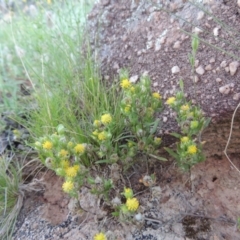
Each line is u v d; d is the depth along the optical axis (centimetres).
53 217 32
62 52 43
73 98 38
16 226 33
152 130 29
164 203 31
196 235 29
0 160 36
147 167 32
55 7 55
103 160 30
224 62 30
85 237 30
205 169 32
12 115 41
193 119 27
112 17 40
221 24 30
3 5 61
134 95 28
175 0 35
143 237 29
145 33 37
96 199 31
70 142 28
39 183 35
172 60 33
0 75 46
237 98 29
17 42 50
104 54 40
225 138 31
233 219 29
